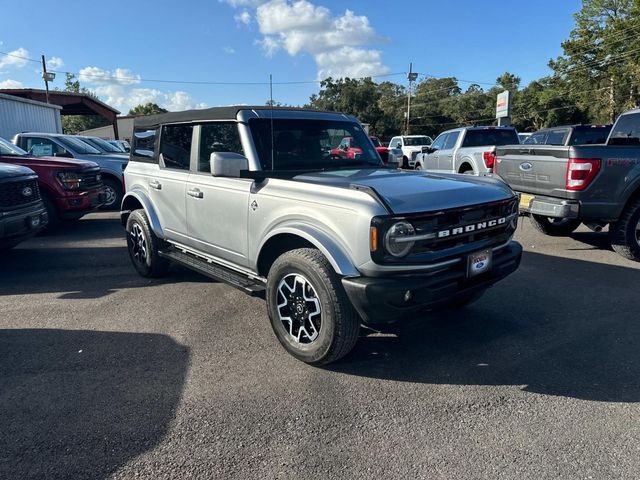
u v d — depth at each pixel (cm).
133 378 349
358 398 322
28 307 499
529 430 285
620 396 321
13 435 282
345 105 6228
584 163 614
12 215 616
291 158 435
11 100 1672
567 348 392
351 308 338
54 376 353
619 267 622
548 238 809
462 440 276
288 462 259
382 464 256
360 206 320
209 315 471
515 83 6944
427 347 397
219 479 246
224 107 450
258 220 397
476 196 359
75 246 792
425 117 7250
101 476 249
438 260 333
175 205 509
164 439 279
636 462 255
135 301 514
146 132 573
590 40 4903
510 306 485
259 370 361
